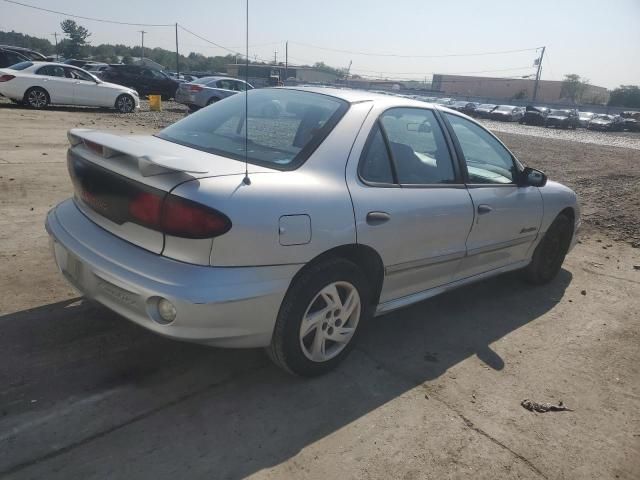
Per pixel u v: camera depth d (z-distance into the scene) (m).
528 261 4.77
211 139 3.20
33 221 5.23
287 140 3.05
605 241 6.97
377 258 3.13
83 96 16.64
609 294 5.03
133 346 3.22
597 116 49.84
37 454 2.31
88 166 2.86
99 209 2.79
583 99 114.94
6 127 11.25
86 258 2.66
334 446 2.57
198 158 2.79
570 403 3.15
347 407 2.88
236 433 2.58
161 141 3.18
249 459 2.43
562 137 30.28
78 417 2.57
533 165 14.21
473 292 4.77
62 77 16.31
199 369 3.07
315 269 2.80
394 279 3.33
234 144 3.09
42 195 6.20
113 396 2.75
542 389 3.27
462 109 51.59
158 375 2.97
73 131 3.07
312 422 2.72
